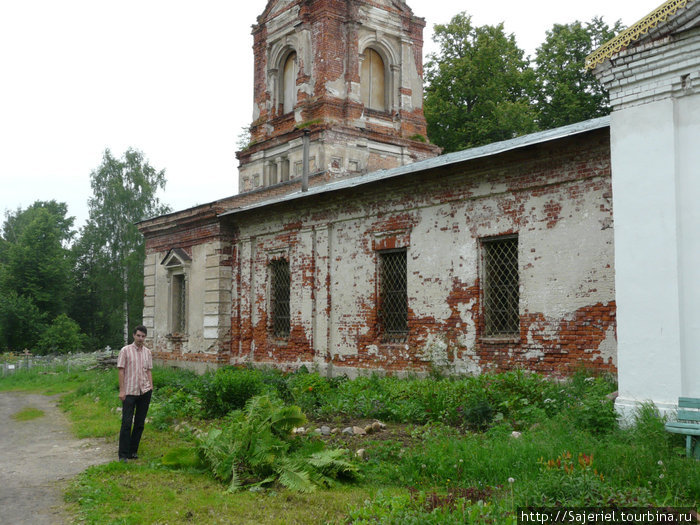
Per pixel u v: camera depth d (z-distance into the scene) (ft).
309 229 56.75
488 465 22.81
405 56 87.15
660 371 27.09
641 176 28.35
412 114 87.04
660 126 27.91
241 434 26.20
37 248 164.96
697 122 27.14
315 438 28.81
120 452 29.19
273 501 22.00
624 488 19.51
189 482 24.99
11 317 148.66
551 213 38.81
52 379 84.02
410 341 46.93
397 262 49.62
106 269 155.84
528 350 39.50
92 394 56.18
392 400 37.78
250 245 64.59
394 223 48.93
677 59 27.50
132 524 20.07
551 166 38.75
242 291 65.21
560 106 105.50
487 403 31.63
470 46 112.88
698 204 26.86
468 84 110.63
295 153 81.92
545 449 23.00
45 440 36.65
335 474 24.08
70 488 24.71
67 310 176.14
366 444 28.25
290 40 86.07
